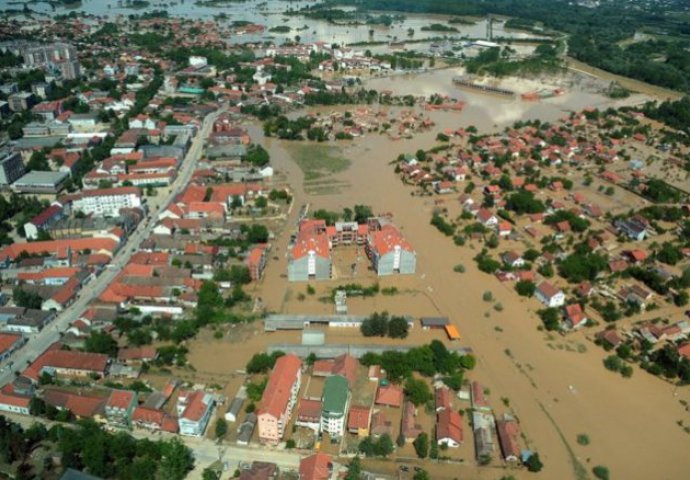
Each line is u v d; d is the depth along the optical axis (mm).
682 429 176625
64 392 176000
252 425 168250
